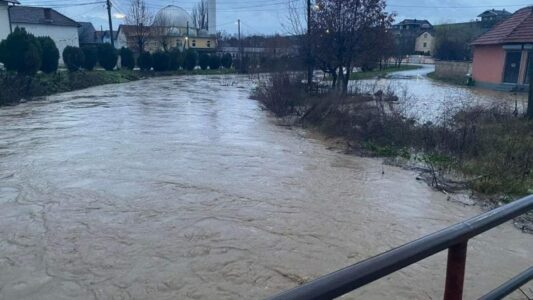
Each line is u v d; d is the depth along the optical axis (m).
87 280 3.65
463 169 7.02
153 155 8.12
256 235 4.62
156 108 15.52
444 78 30.73
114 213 5.16
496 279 3.78
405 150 8.60
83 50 30.14
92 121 12.22
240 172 7.07
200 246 4.32
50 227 4.72
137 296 3.44
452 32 56.53
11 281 3.62
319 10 16.11
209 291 3.53
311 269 3.93
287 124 12.19
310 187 6.37
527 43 21.44
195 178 6.66
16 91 17.03
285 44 25.72
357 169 7.45
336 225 4.96
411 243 1.07
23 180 6.43
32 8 41.03
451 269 1.21
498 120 10.02
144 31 43.56
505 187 6.10
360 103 12.12
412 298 3.46
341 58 15.91
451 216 5.30
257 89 18.56
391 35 17.06
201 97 19.88
